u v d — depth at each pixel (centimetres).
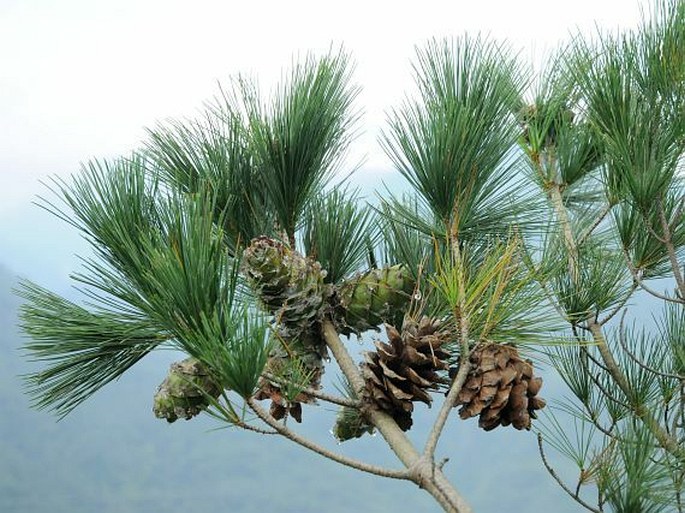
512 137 136
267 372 128
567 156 161
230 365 118
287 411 123
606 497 132
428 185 134
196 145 142
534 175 165
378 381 129
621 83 146
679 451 135
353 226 144
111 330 129
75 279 128
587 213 170
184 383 129
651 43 148
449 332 133
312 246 144
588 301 155
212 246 122
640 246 158
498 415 130
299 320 134
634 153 146
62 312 130
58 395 132
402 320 138
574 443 141
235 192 142
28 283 131
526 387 130
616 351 160
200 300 120
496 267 130
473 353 131
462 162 134
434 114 134
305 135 141
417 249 143
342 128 144
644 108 147
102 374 132
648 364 159
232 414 120
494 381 129
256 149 141
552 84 162
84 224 128
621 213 154
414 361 129
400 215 142
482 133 135
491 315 131
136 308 129
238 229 142
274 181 141
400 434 128
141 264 124
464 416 129
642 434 132
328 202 145
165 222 123
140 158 131
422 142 134
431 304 137
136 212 127
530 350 134
